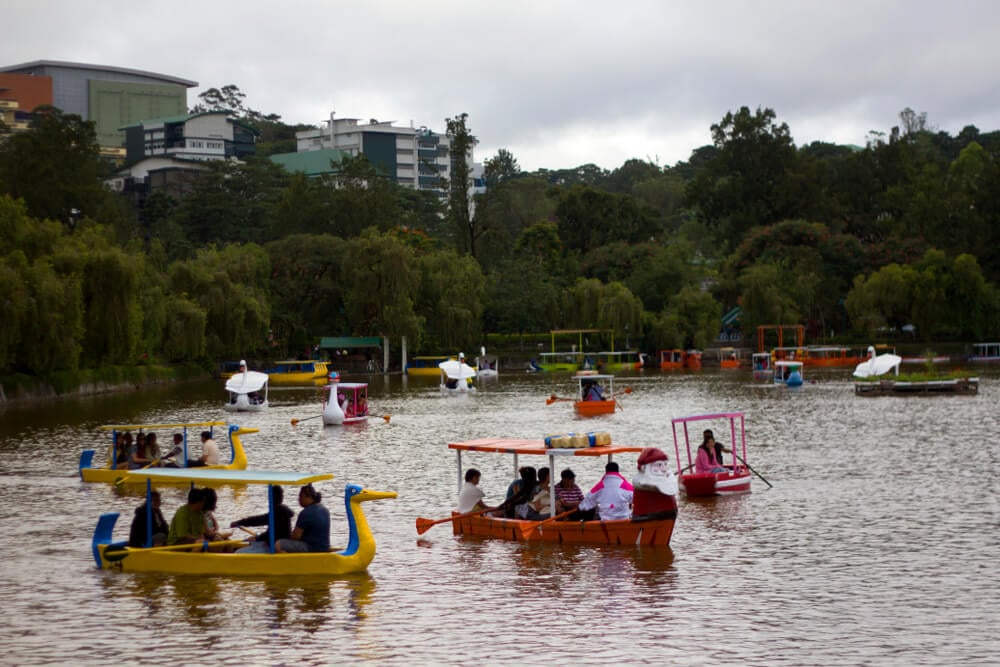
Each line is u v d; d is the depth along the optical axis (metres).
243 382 69.50
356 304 122.44
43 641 17.00
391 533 25.67
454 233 174.12
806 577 20.80
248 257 117.88
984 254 149.88
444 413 67.12
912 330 149.75
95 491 33.31
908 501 29.52
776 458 39.66
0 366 66.25
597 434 25.09
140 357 96.00
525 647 16.47
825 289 146.12
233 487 33.41
